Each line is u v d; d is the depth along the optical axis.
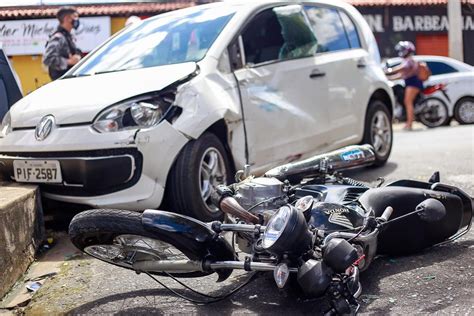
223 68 5.09
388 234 3.72
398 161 7.23
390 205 3.69
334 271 2.74
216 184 4.88
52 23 16.70
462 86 13.17
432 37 20.38
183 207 4.61
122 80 4.82
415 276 3.56
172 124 4.52
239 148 5.05
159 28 5.72
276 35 5.73
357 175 6.45
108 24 16.88
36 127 4.67
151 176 4.48
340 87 6.29
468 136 9.38
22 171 4.73
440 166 6.65
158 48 5.41
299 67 5.81
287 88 5.62
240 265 3.02
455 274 3.55
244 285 3.40
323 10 6.52
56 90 5.02
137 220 3.09
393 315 3.09
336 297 2.79
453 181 5.83
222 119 4.85
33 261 4.32
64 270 4.07
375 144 6.82
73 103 4.65
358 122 6.54
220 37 5.21
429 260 3.80
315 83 5.95
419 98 13.25
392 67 13.34
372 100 6.91
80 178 4.51
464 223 4.02
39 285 3.88
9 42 16.72
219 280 3.39
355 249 2.81
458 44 16.39
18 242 4.06
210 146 4.79
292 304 3.29
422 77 12.38
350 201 3.66
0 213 3.79
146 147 4.42
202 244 3.08
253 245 3.16
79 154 4.51
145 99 4.51
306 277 2.73
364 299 3.29
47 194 4.73
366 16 20.06
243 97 5.12
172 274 3.41
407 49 12.34
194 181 4.59
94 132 4.46
